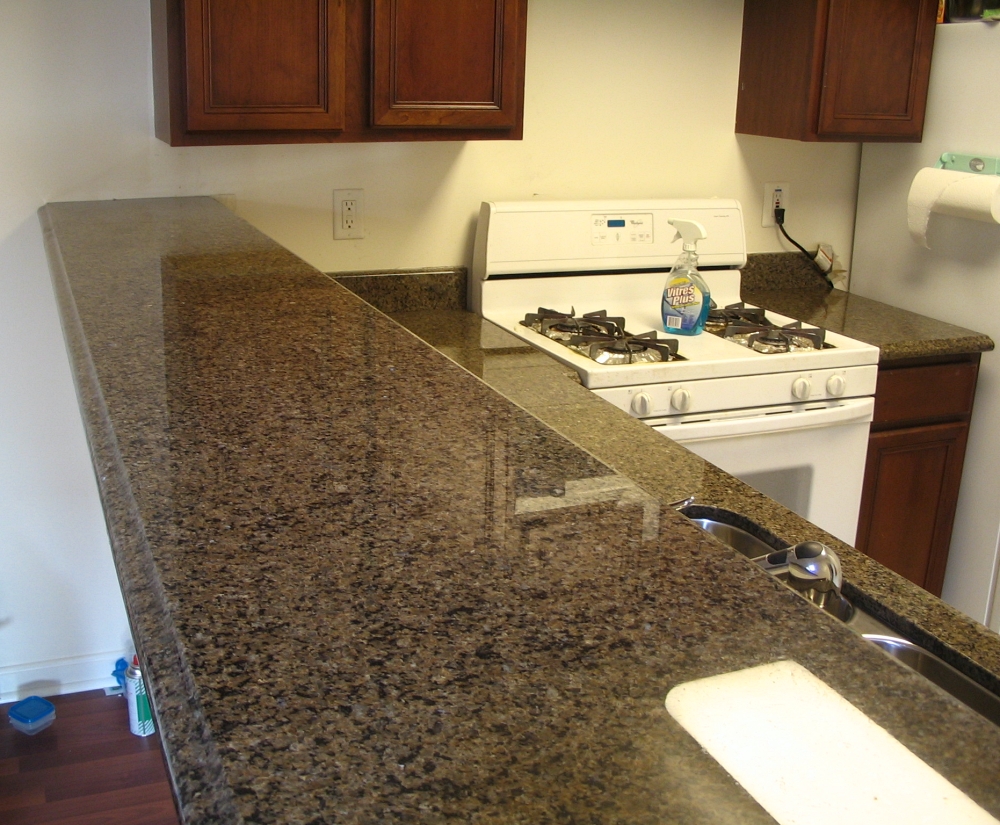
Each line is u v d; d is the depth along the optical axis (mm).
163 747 568
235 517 844
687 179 2893
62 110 2283
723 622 716
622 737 587
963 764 600
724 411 2344
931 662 1068
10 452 2477
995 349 2637
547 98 2680
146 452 975
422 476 948
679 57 2783
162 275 1692
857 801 568
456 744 574
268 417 1086
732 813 534
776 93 2730
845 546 1264
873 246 3006
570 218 2652
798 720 621
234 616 694
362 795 530
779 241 3057
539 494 921
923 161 2791
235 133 2148
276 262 1830
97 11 2250
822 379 2410
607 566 790
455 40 2229
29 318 2393
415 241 2664
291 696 610
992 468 2695
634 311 2738
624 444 1619
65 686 2684
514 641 680
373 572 762
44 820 2203
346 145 2529
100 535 2621
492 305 2648
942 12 2705
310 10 2105
